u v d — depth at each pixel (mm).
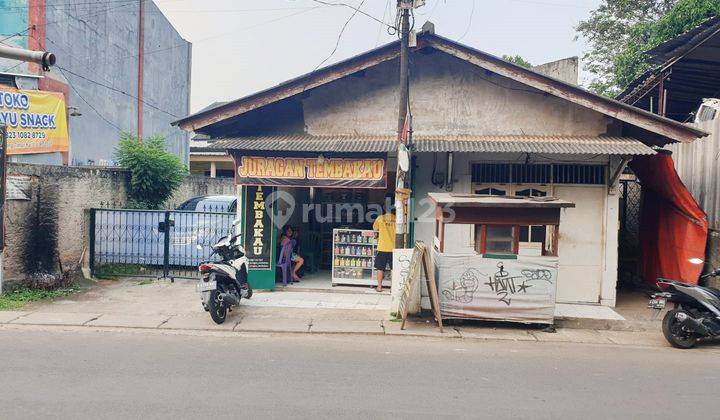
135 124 22297
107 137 19984
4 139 9211
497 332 8047
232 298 8125
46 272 10500
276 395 5086
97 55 19062
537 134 10172
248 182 9695
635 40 18672
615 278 9734
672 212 10508
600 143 9383
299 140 10070
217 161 27109
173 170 14203
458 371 6020
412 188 10242
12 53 6742
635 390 5500
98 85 19172
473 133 10305
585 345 7508
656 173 10516
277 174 9664
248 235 10219
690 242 9977
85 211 11609
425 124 10375
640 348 7391
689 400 5223
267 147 9500
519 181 10031
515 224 8156
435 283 8570
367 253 10625
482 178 10125
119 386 5250
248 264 10211
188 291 10359
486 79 10250
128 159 13445
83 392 5062
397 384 5504
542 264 8141
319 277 11594
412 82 10422
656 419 4719
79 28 17797
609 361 6617
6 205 9555
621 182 12867
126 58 21375
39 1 15539
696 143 10820
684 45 12133
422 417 4633
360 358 6445
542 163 9969
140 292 10250
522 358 6660
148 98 23547
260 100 9883
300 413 4656
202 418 4500
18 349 6512
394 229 10234
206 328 7855
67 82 17094
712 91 14820
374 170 9484
